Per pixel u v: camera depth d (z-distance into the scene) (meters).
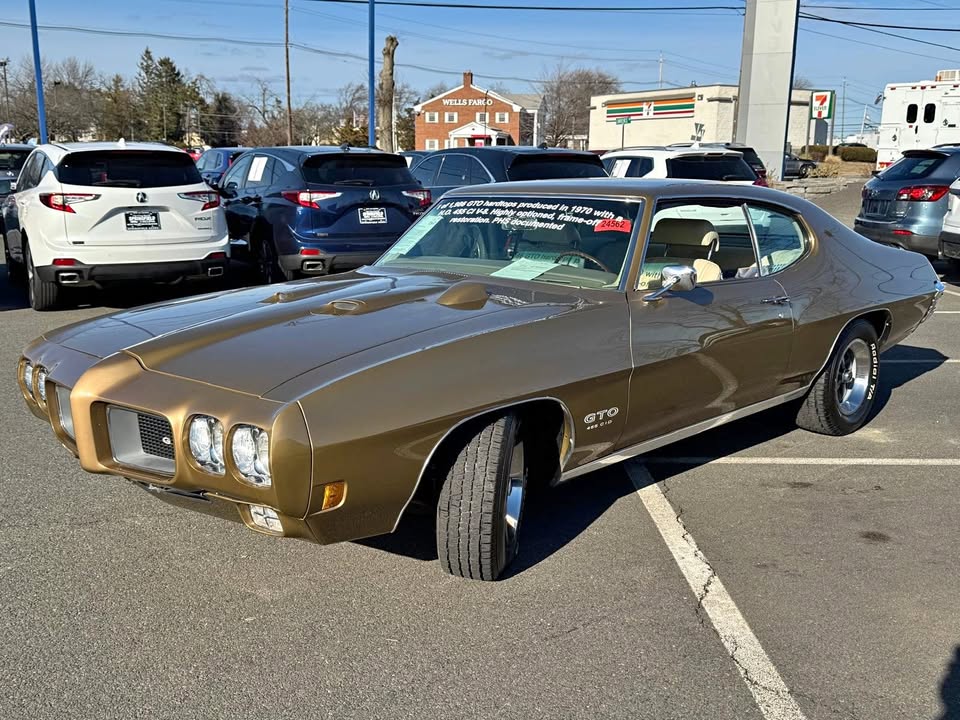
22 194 9.13
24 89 78.50
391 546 3.77
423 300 3.78
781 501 4.33
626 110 63.00
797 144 61.56
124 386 3.11
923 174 11.62
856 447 5.17
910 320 5.62
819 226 5.03
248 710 2.66
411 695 2.74
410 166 12.85
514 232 4.39
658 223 4.10
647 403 3.85
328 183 9.22
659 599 3.35
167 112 99.81
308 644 3.02
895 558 3.72
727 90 55.81
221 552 3.70
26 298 10.14
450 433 3.17
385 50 27.98
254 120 100.62
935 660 2.96
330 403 2.90
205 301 4.00
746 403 4.51
